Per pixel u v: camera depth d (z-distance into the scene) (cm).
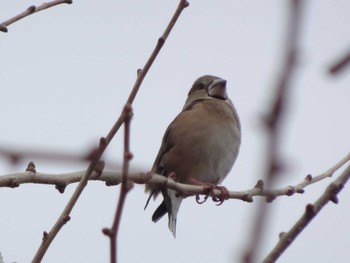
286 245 567
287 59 215
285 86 216
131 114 395
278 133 219
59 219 598
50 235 599
